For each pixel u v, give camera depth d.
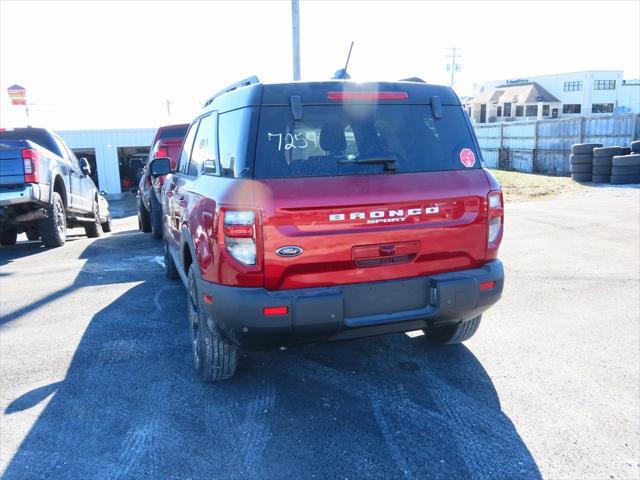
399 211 3.23
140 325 5.09
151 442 3.09
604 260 7.22
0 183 8.43
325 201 3.09
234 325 3.12
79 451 3.01
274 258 3.05
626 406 3.39
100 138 28.33
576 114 83.06
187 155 5.11
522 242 8.55
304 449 2.99
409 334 4.69
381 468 2.81
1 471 2.84
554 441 3.02
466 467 2.81
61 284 6.78
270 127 3.26
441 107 3.63
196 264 3.54
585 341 4.46
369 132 3.41
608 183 17.52
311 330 3.11
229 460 2.90
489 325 4.89
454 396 3.56
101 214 12.84
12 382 3.90
